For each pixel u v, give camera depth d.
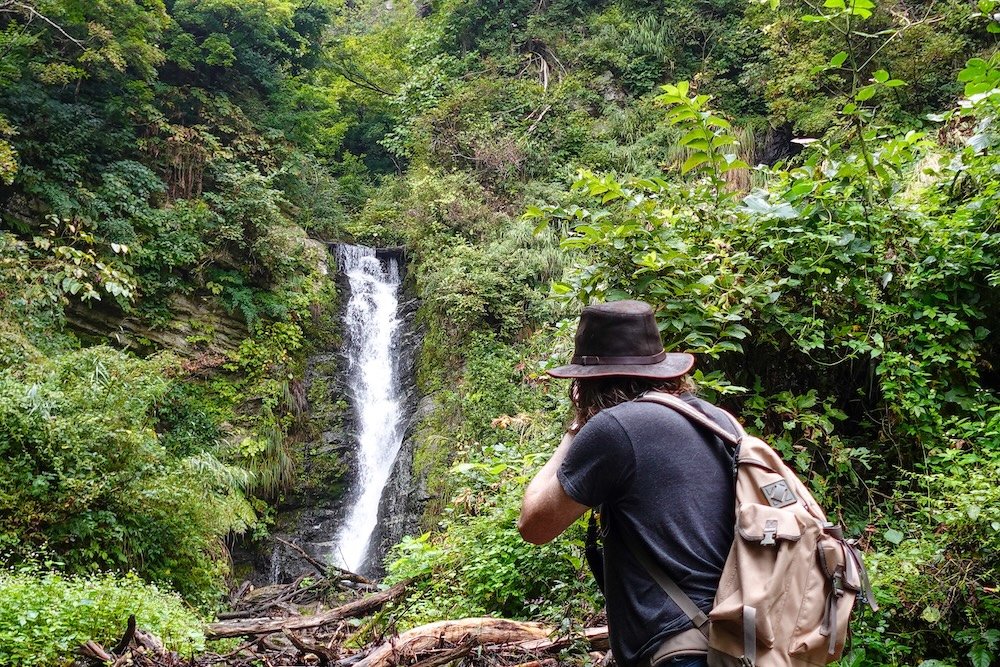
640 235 4.02
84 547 6.62
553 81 18.36
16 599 3.95
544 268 12.79
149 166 13.90
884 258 4.04
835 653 1.51
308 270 14.92
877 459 3.92
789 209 4.07
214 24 16.95
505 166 15.92
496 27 20.08
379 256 16.58
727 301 3.91
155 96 15.28
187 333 12.48
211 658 4.07
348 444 13.19
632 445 1.66
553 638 3.57
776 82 13.96
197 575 7.68
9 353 8.21
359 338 14.87
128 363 8.49
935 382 3.85
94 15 13.31
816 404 4.05
